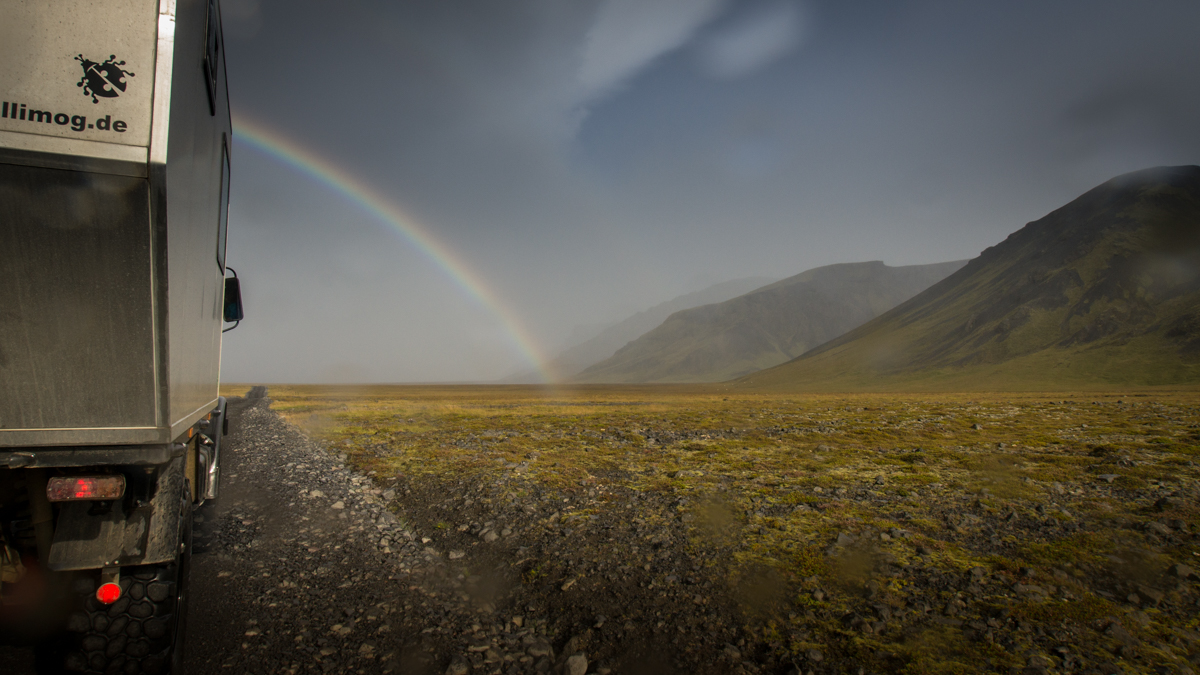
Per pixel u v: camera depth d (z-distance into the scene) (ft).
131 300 15.07
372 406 195.31
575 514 40.50
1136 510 41.19
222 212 28.71
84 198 14.19
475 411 169.58
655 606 24.77
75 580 16.12
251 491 47.98
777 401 264.52
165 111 14.47
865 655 20.45
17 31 13.67
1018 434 91.30
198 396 22.21
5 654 17.65
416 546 33.17
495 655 20.25
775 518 39.11
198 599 24.39
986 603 24.94
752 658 20.49
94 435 15.31
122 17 14.25
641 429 105.29
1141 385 588.09
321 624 22.26
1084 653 20.63
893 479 53.62
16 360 14.70
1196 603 25.22
